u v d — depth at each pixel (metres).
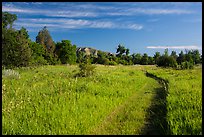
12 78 23.22
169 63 69.12
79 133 9.97
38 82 21.36
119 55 106.25
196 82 23.09
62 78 25.03
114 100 15.38
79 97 14.55
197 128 9.13
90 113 11.77
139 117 12.67
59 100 13.37
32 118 10.71
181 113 11.19
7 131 9.49
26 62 43.47
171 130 9.29
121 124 11.68
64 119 10.50
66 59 78.56
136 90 21.53
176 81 25.06
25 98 14.13
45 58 66.56
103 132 10.62
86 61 28.47
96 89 17.23
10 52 41.91
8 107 12.01
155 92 21.20
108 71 39.38
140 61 101.00
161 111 13.51
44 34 89.06
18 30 47.44
